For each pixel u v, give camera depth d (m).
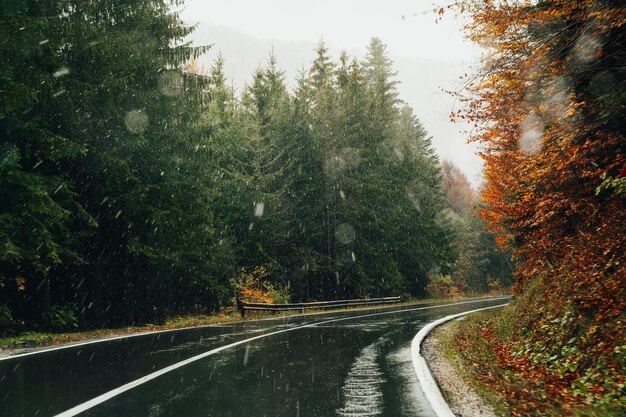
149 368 8.38
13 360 9.16
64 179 15.71
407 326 16.72
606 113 8.61
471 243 61.03
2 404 5.92
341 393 6.66
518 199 14.05
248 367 8.59
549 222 12.77
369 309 28.06
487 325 17.95
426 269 42.97
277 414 5.59
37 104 14.05
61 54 15.17
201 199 20.89
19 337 12.62
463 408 5.99
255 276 28.78
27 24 12.16
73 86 14.66
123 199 16.62
